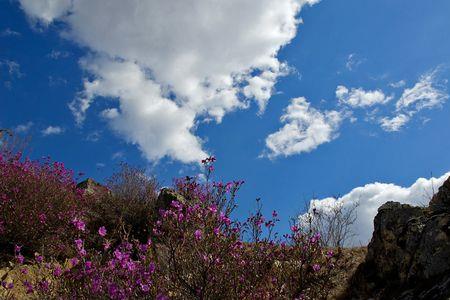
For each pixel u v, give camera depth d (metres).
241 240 4.91
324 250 6.16
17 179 8.52
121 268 3.86
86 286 3.79
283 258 5.02
